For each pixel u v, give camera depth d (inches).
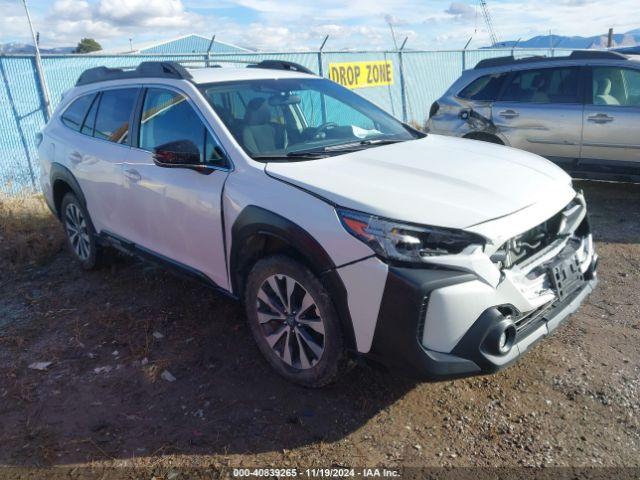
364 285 104.8
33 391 131.8
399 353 103.3
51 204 214.5
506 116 285.6
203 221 138.4
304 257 117.6
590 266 135.3
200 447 110.9
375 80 531.8
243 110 147.6
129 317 166.6
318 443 110.9
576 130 265.6
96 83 191.3
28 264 217.8
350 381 129.3
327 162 129.6
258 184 124.5
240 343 148.6
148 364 140.8
